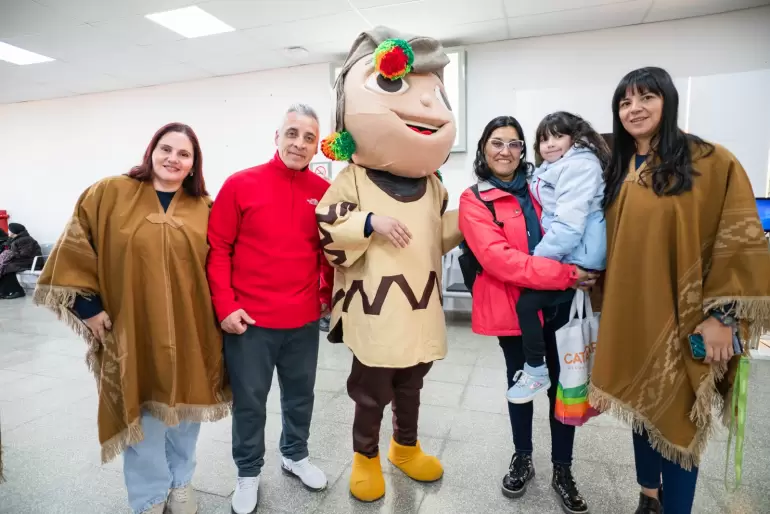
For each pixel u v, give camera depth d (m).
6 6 3.98
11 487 1.98
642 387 1.42
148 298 1.52
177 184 1.62
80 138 6.88
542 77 4.79
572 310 1.60
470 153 5.08
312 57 5.29
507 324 1.70
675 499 1.45
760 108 4.29
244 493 1.77
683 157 1.34
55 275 1.45
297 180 1.76
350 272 1.74
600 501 1.83
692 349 1.32
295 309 1.73
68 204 7.13
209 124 6.11
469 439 2.34
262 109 5.84
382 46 1.59
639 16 4.30
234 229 1.69
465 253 1.83
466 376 3.21
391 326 1.62
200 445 2.33
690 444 1.36
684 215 1.33
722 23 4.29
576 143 1.61
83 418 2.65
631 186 1.43
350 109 1.66
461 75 4.93
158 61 5.38
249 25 4.38
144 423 1.58
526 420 1.84
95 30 4.48
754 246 1.26
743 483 1.93
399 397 1.92
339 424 2.52
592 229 1.52
